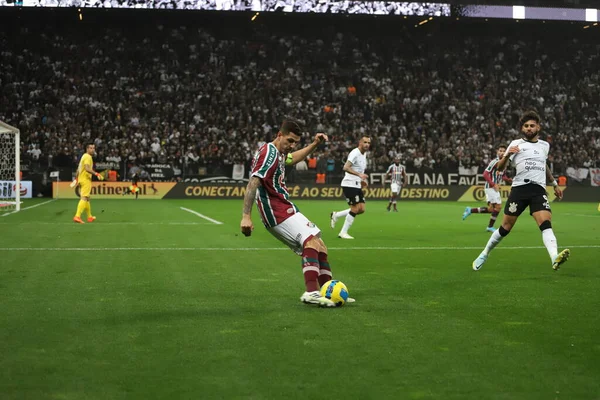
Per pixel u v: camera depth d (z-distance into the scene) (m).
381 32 43.03
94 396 3.64
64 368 4.14
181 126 36.00
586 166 35.94
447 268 8.80
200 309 5.95
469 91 41.12
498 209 14.74
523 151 8.27
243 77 39.81
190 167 33.12
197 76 39.31
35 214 19.69
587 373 4.09
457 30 43.25
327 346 4.68
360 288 7.16
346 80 40.94
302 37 42.66
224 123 36.91
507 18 38.06
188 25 41.31
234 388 3.78
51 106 35.88
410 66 42.12
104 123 35.34
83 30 40.19
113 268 8.50
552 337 4.99
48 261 9.15
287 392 3.71
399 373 4.07
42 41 38.94
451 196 34.50
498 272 8.43
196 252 10.26
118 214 20.08
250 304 6.19
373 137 36.84
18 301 6.28
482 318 5.64
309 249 6.18
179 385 3.83
